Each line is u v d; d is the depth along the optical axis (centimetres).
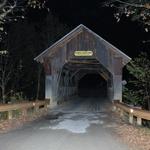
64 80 3625
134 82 2555
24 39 3231
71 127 1498
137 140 1156
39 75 3288
